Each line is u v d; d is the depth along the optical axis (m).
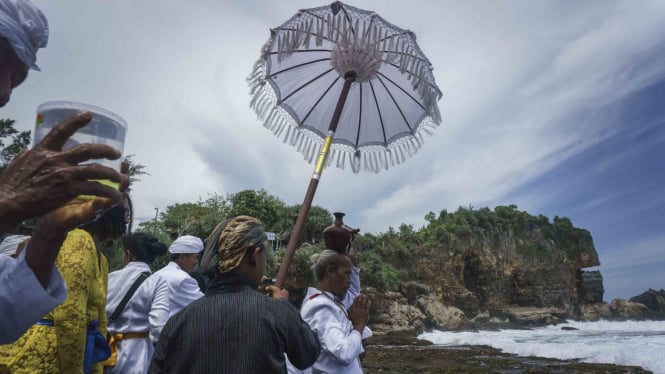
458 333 48.06
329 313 2.79
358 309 2.88
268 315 1.81
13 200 0.79
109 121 0.97
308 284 36.56
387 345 31.00
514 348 23.62
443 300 70.44
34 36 1.01
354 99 3.77
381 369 16.03
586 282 102.62
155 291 3.34
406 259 67.94
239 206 51.31
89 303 2.12
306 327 1.94
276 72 3.56
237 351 1.71
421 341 34.06
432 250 71.94
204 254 2.02
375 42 2.70
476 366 16.83
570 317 92.25
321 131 3.73
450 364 17.61
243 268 1.95
